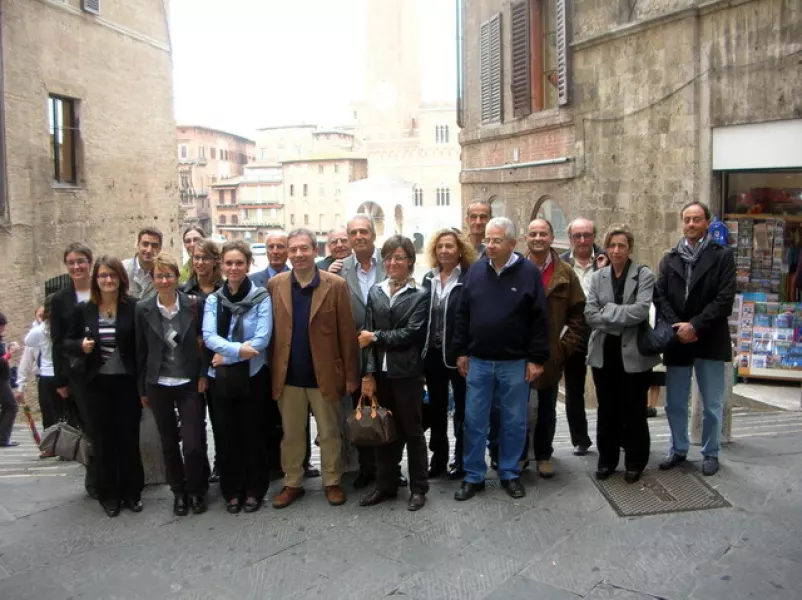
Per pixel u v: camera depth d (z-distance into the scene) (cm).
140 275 661
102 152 1599
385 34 9300
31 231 1362
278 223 8762
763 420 779
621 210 1145
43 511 566
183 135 9025
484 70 1670
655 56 1046
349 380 554
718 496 524
